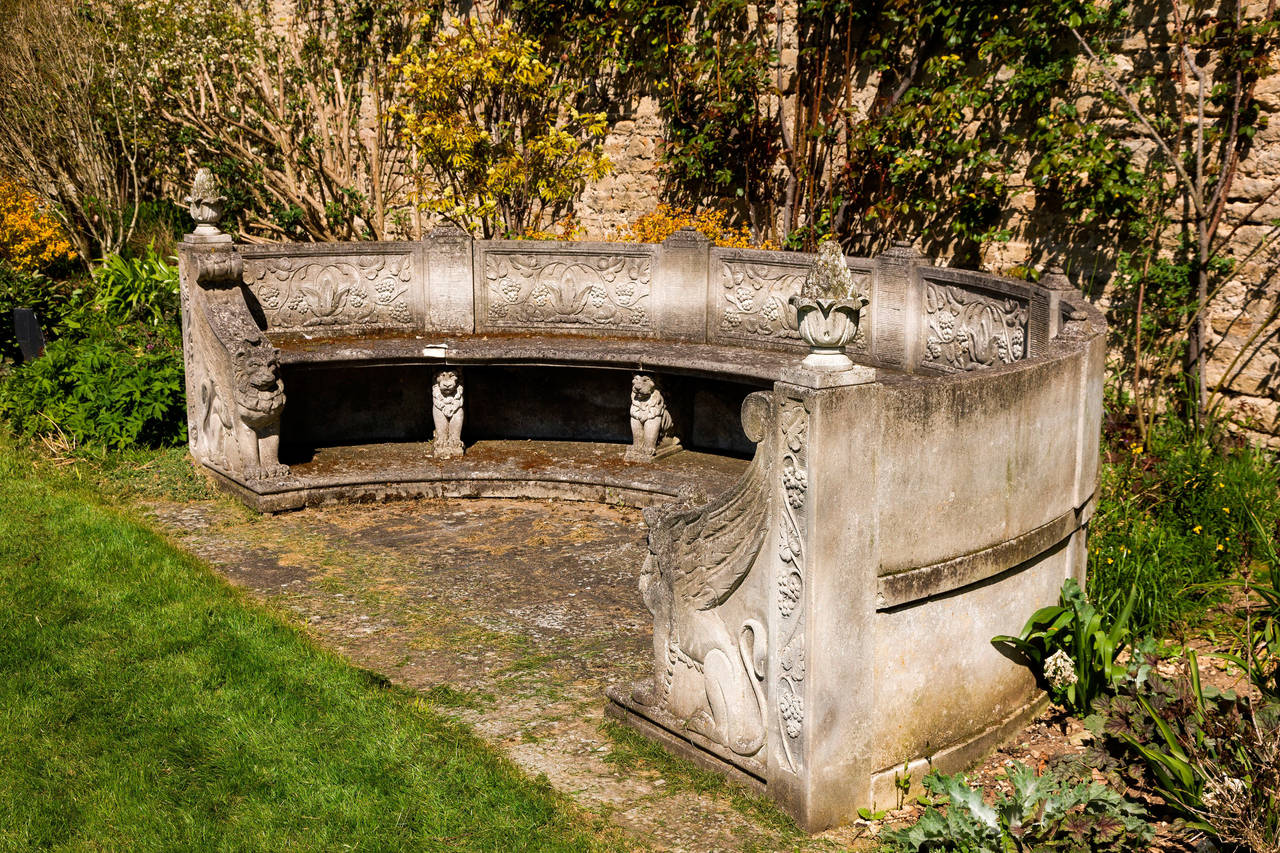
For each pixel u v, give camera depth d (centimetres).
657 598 429
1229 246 744
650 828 374
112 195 1359
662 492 710
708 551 398
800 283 724
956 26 860
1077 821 353
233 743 414
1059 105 808
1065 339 465
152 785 386
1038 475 428
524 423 830
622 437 819
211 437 741
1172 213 766
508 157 1134
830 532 355
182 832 362
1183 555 576
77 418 795
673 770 413
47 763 398
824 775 371
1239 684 475
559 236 1135
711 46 1022
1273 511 629
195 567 590
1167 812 384
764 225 1017
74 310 1068
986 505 404
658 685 434
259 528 677
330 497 717
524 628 542
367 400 814
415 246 796
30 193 1325
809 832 372
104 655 481
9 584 549
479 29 1190
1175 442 728
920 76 905
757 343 751
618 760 421
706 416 791
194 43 1335
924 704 403
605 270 789
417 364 752
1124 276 784
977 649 421
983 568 405
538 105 1159
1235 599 560
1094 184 783
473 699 470
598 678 491
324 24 1354
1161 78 763
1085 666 437
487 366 810
